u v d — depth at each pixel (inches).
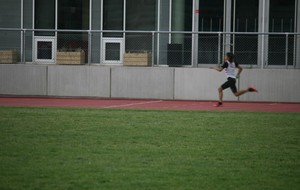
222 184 1258.6
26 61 3371.1
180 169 1390.3
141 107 2760.8
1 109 2522.1
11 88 3299.7
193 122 2164.1
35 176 1301.7
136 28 3459.6
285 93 3157.0
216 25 3385.8
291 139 1824.6
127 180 1277.1
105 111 2491.4
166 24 3427.7
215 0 3385.8
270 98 3161.9
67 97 3272.6
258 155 1571.1
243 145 1713.8
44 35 3363.7
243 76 3164.4
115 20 3469.5
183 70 3206.2
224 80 3179.1
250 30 3373.5
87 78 3260.3
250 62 3206.2
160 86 3221.0
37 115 2309.3
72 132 1889.8
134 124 2089.1
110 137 1808.6
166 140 1772.9
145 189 1206.9
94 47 3344.0
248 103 3090.6
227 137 1844.2
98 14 3474.4
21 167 1385.3
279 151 1630.2
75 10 3486.7
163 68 3216.0
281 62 3184.1
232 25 3385.8
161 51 3270.2
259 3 3363.7
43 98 3228.3
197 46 3225.9
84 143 1701.5
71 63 3287.4
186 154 1568.7
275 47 3184.1
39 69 3284.9
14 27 3518.7
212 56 3216.0
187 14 3405.5
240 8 3376.0
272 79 3157.0
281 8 3361.2
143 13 3444.9
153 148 1642.5
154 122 2146.9
